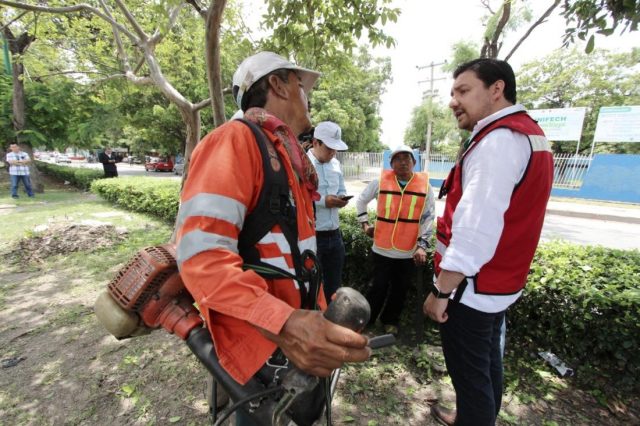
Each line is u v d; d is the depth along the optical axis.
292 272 1.03
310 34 3.71
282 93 1.20
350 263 3.97
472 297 1.55
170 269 0.99
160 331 3.30
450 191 1.73
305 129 1.33
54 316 3.57
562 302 2.63
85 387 2.54
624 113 13.24
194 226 0.84
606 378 2.57
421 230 3.12
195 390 2.51
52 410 2.32
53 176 17.77
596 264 2.97
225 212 0.86
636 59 18.73
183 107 5.12
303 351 0.74
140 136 27.03
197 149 0.97
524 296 2.81
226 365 0.89
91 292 4.14
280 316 0.76
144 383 2.58
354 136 25.09
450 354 1.67
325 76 4.70
